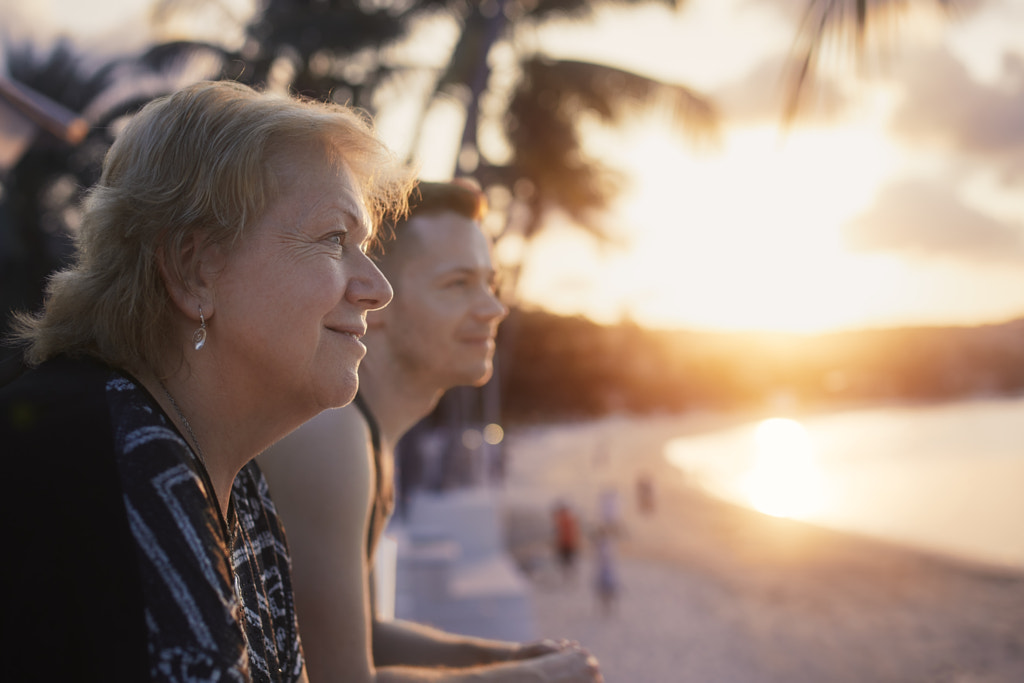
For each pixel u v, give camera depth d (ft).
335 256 2.09
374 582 4.27
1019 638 50.49
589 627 50.08
